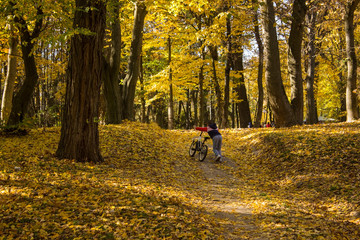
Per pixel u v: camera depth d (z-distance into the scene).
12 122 11.93
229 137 16.16
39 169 7.38
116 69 15.91
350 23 16.02
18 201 4.92
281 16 15.78
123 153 10.75
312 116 23.08
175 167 10.46
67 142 9.01
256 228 5.04
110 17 10.55
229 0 15.05
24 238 3.77
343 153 8.98
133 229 4.38
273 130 14.91
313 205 6.51
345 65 21.30
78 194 5.80
